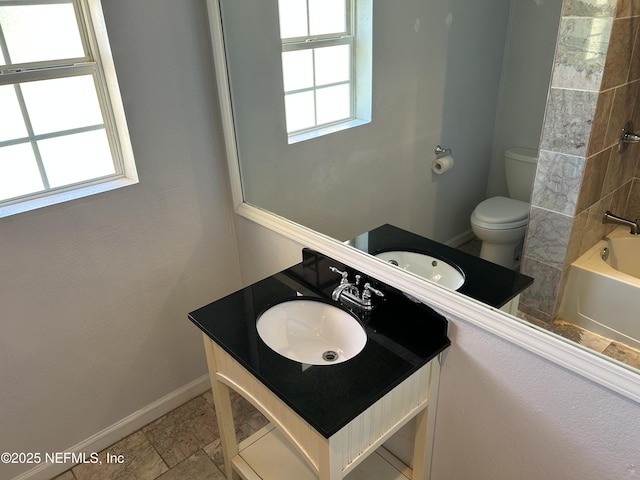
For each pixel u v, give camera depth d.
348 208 1.78
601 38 1.17
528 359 1.31
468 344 1.45
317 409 1.27
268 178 2.04
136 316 2.12
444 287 1.50
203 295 2.33
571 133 1.28
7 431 1.90
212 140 2.10
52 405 1.99
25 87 1.70
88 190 1.86
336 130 1.76
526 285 1.38
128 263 2.02
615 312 1.23
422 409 1.58
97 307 1.99
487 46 1.37
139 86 1.82
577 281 1.31
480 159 1.46
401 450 1.85
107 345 2.07
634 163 1.29
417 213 1.62
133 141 1.87
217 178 2.18
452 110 1.48
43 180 1.83
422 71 1.52
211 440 2.23
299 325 1.79
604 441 1.23
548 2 1.24
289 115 1.89
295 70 1.80
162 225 2.07
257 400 1.57
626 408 1.15
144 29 1.77
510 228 1.43
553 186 1.33
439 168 1.55
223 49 1.94
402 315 1.61
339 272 1.81
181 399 2.41
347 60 1.70
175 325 2.27
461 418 1.58
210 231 2.24
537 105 1.32
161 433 2.27
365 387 1.34
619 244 1.31
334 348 1.73
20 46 1.65
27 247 1.74
